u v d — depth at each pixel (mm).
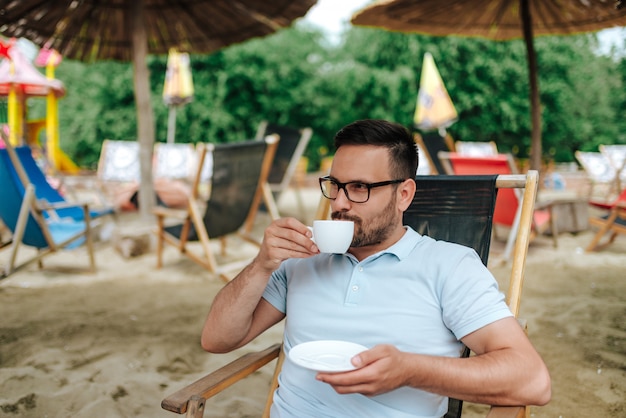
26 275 4285
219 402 2211
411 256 1359
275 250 1310
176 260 4805
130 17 5719
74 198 5273
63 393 2256
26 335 2953
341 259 1441
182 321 3203
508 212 4324
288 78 16688
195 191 3984
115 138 16688
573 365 2527
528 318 3186
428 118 9180
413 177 1416
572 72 15703
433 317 1301
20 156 4656
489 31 5395
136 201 7473
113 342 2852
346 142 1366
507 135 16156
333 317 1378
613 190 6832
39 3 5035
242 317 1415
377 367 1017
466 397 1118
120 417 2076
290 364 1445
